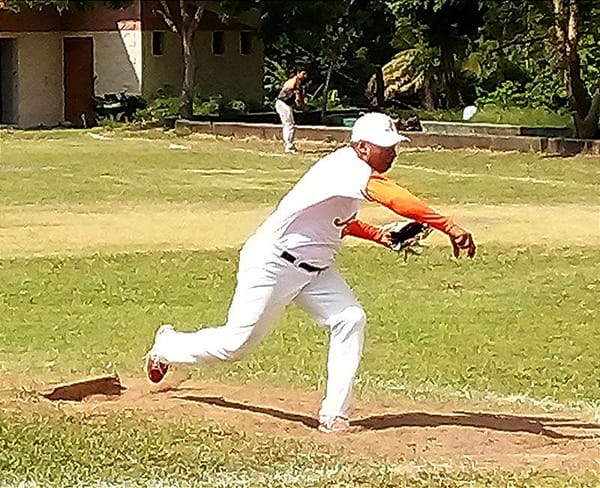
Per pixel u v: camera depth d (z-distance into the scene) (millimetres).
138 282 13289
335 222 7086
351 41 43344
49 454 6863
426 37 38094
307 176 7121
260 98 44969
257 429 7465
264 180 24266
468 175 25047
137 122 38812
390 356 9922
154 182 23625
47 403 8070
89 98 41844
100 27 41406
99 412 7812
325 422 7449
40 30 41500
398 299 12477
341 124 39406
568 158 27812
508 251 15531
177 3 39312
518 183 23578
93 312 11703
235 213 19328
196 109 39812
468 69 36906
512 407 8406
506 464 6793
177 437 7219
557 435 7566
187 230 17438
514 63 37656
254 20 43938
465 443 7293
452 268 14289
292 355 9812
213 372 9188
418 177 24578
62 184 23109
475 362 9742
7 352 9938
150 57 41250
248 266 7199
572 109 31047
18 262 14477
